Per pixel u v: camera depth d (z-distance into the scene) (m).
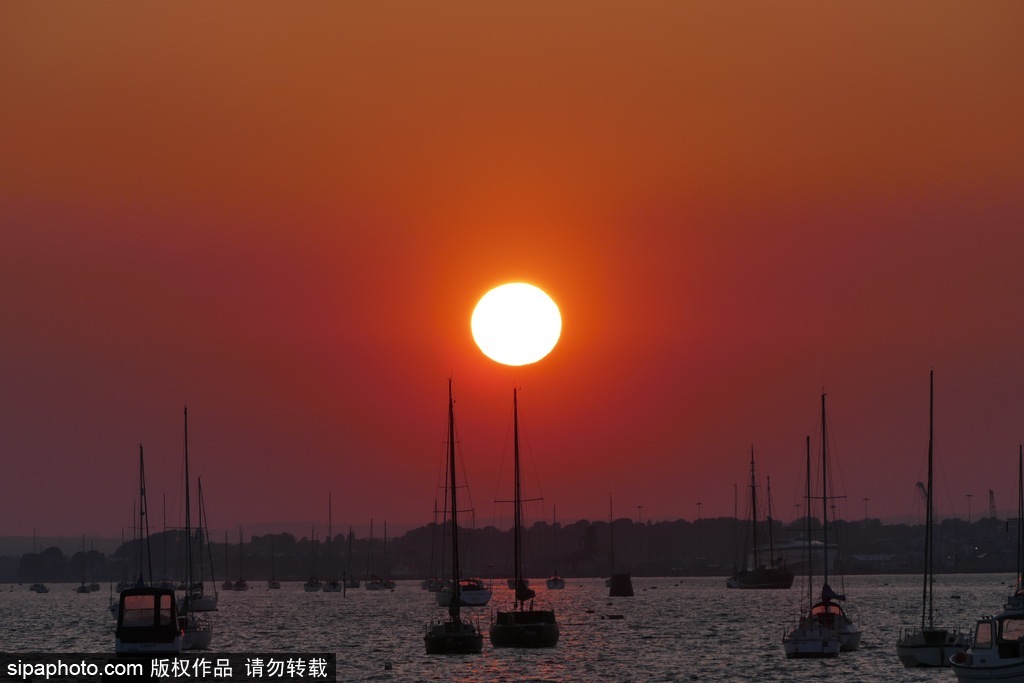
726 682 187.00
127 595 164.62
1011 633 144.00
